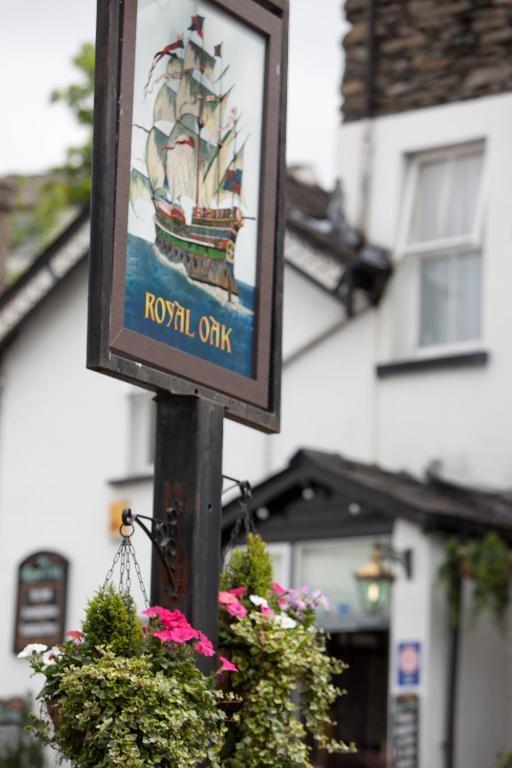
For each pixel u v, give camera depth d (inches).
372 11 627.5
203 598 253.6
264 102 279.0
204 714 240.7
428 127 608.7
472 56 604.1
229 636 266.7
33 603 683.4
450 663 509.0
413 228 611.2
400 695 502.3
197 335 261.1
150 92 254.7
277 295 278.4
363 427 597.6
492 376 574.6
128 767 228.8
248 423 271.6
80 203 1164.5
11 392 711.1
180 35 261.6
